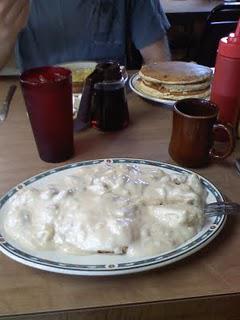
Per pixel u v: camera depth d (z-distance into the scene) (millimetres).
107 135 970
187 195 646
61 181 714
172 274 583
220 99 894
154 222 607
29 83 768
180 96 1096
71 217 614
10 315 529
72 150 877
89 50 1758
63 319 538
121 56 1779
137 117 1060
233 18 2363
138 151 900
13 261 606
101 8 1697
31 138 956
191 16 2725
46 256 578
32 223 623
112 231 584
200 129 789
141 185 670
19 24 1371
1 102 1134
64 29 1719
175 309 553
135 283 570
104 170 730
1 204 676
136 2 1723
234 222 675
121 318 549
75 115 1019
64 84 794
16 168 835
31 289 563
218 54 881
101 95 949
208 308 559
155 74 1137
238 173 811
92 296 553
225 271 587
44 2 1670
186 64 1210
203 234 607
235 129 873
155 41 1766
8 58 1483
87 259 571
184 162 829
